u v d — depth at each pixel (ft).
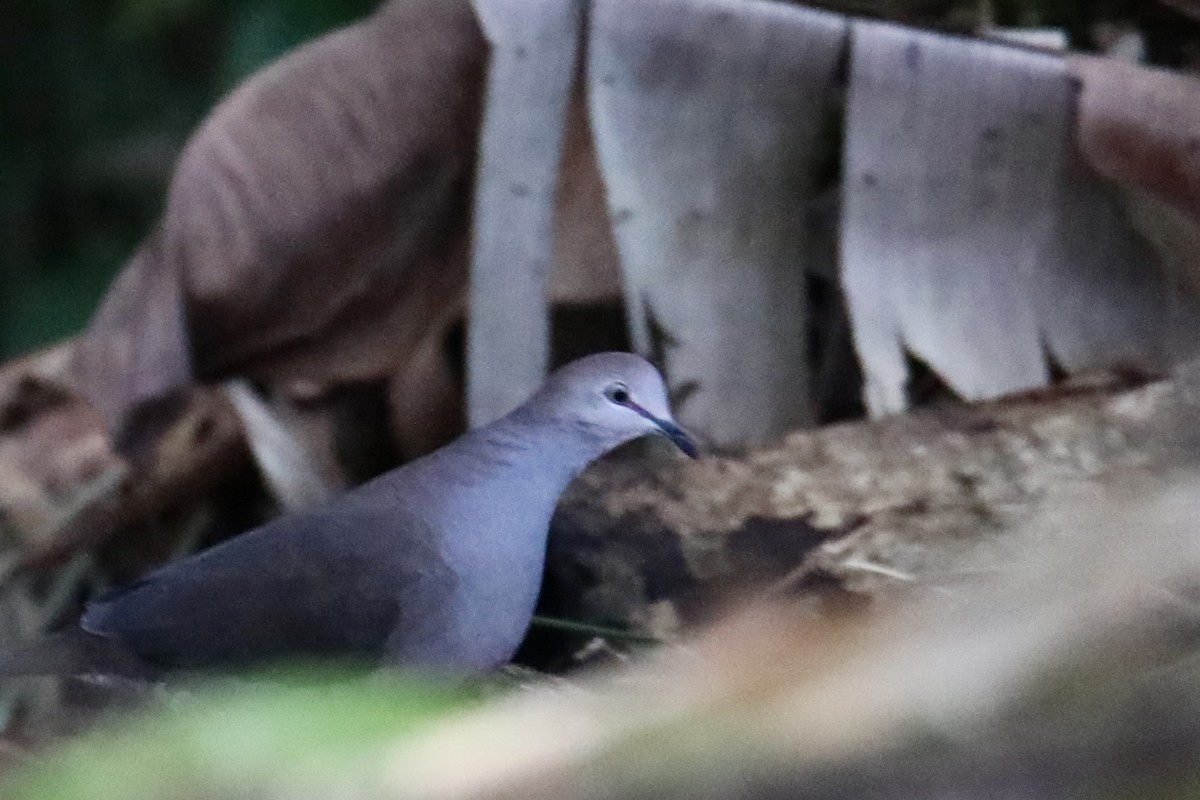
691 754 8.77
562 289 18.69
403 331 18.63
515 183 18.47
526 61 18.45
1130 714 8.79
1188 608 13.79
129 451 18.72
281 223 18.53
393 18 18.54
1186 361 18.39
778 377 18.51
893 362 18.45
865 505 18.35
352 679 18.20
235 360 18.61
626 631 18.37
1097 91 18.39
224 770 9.06
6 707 18.49
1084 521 11.32
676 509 18.40
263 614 18.20
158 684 18.28
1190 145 18.37
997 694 8.91
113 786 9.03
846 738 8.81
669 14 18.45
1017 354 18.45
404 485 18.26
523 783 8.93
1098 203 18.47
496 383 18.48
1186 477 13.82
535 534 18.26
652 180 18.47
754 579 18.34
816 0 18.48
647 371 18.28
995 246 18.47
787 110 18.47
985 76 18.44
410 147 18.53
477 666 18.26
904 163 18.45
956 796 8.66
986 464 18.34
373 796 9.07
